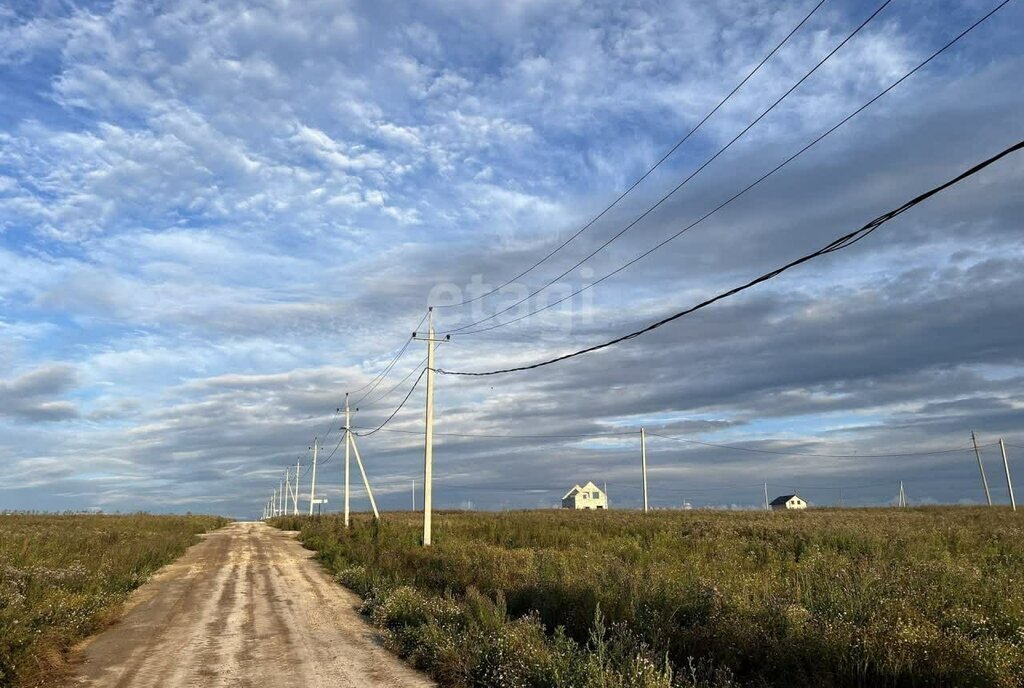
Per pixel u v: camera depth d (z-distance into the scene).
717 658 8.74
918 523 34.34
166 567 27.56
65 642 12.06
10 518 61.66
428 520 30.70
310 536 45.84
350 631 13.59
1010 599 10.34
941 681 7.13
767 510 66.50
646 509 64.19
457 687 9.18
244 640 12.67
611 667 8.28
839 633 8.27
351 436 56.94
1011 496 63.66
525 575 15.93
